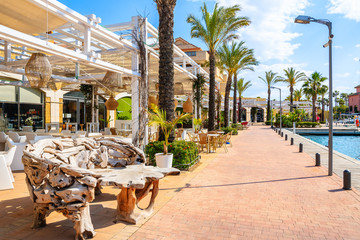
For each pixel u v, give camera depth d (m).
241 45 22.88
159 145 7.89
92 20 6.47
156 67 12.23
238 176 7.15
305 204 4.93
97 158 4.62
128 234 3.57
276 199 5.20
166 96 8.34
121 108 22.72
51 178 3.27
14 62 8.51
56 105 16.72
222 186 6.12
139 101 8.84
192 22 16.30
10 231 3.55
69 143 4.39
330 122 7.40
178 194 5.45
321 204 4.93
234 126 30.05
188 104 13.91
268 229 3.84
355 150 18.44
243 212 4.49
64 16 5.74
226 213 4.43
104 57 9.71
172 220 4.09
